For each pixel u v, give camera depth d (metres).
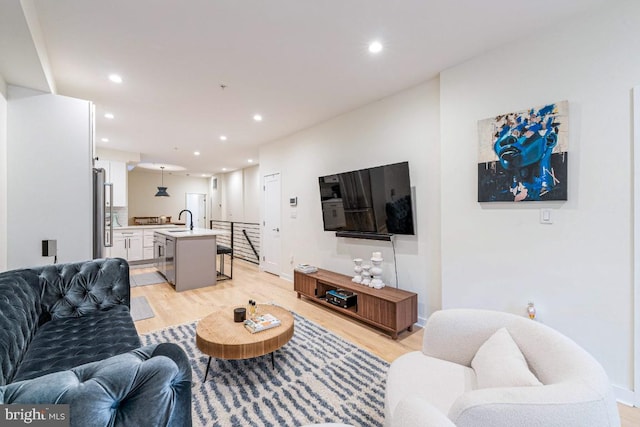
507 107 2.33
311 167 4.57
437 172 2.94
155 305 3.78
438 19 2.04
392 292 3.08
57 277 2.18
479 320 1.58
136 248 6.68
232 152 6.37
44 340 1.78
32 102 2.56
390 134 3.38
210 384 2.07
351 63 2.64
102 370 0.89
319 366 2.32
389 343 2.73
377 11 1.95
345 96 3.39
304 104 3.62
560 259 2.08
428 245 3.02
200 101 3.48
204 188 10.33
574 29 2.01
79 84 3.01
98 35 2.18
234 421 1.72
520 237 2.27
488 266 2.45
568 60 2.04
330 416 1.76
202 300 3.99
